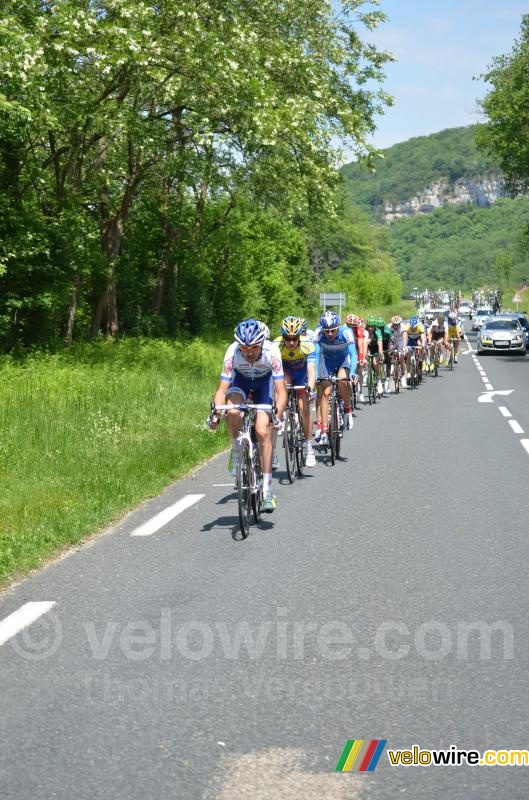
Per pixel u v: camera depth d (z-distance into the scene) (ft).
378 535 24.53
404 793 10.47
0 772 11.01
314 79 87.04
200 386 64.13
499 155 155.02
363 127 92.38
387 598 18.42
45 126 70.59
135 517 27.30
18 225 71.00
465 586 19.29
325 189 89.45
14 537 23.31
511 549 22.75
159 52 69.97
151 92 78.18
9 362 67.31
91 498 28.73
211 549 22.90
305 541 23.82
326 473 35.83
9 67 62.03
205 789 10.54
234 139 84.99
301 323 34.14
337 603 18.04
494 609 17.60
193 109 80.33
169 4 72.08
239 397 26.16
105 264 89.40
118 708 12.90
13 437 37.93
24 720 12.51
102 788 10.59
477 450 41.52
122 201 94.02
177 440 40.98
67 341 86.43
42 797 10.40
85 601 18.29
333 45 97.25
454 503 29.09
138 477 32.60
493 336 143.95
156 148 82.23
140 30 69.05
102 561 21.74
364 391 76.38
